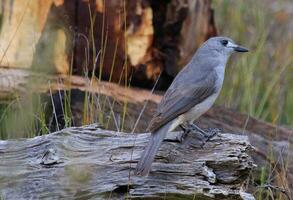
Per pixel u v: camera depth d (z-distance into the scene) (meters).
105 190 9.70
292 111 16.39
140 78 14.80
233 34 18.28
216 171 9.96
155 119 10.20
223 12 18.70
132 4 14.46
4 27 13.91
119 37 14.35
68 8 14.10
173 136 10.36
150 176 9.80
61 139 9.99
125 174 9.82
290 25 19.30
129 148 10.08
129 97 13.93
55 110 13.01
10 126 10.02
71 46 13.95
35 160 9.86
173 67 15.15
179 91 10.93
